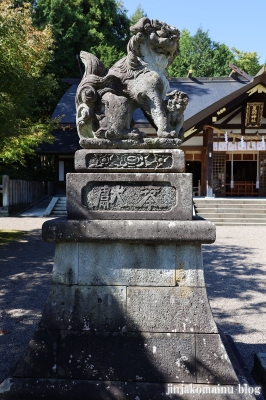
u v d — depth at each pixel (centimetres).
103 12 2570
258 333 442
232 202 1590
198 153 1967
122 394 259
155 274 274
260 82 1669
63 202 1805
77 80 2352
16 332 432
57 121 1447
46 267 759
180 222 268
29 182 1998
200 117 1705
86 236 270
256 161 2203
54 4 2384
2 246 983
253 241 1109
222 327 462
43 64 1195
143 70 308
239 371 283
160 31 303
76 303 275
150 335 270
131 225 268
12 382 266
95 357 270
